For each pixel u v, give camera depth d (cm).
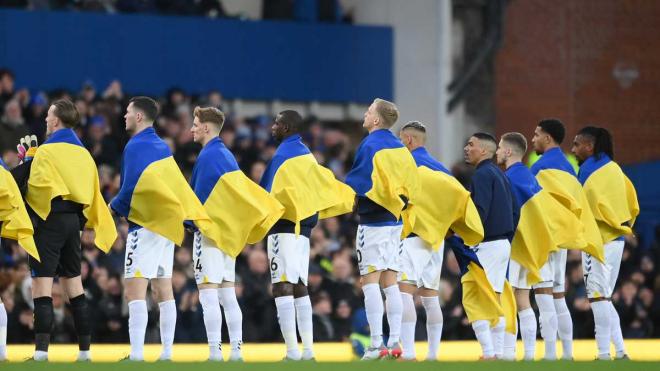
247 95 8344
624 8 9212
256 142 7594
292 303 4438
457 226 4594
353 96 8588
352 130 8612
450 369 3412
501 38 8744
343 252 6506
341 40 8562
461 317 6331
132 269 4219
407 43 8725
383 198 4416
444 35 8744
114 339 5981
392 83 8662
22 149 4419
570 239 4734
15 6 7794
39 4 7894
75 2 8050
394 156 4462
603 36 9131
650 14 9262
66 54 7869
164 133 7256
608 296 4859
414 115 8712
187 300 6003
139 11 8156
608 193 4903
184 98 7525
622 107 9169
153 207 4219
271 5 8544
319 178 4531
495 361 3862
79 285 4297
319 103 8525
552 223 4750
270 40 8406
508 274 4753
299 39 8481
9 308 5872
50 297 4209
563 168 4831
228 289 4394
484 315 4581
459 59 8794
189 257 6222
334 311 6278
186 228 4422
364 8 8894
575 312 6700
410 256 4534
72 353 4822
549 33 9038
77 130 7050
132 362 3722
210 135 4456
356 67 8594
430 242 4516
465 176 8006
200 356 4781
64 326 5900
